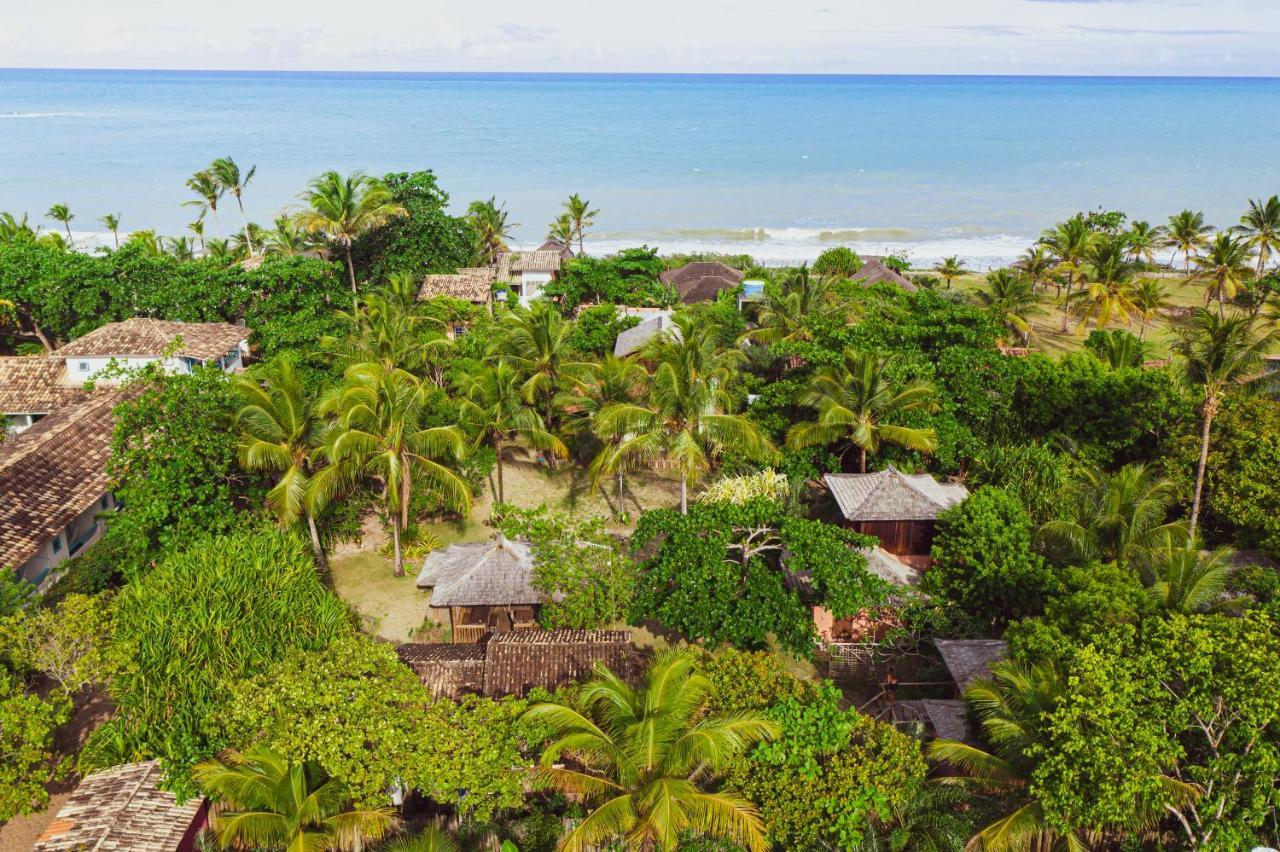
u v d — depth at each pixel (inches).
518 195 5009.8
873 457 1386.6
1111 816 615.2
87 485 1228.5
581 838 672.4
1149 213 4650.6
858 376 1318.9
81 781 812.0
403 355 1633.9
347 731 719.1
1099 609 808.3
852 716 767.7
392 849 736.3
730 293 2313.0
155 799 750.5
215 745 758.5
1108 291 2426.2
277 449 1100.5
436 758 721.6
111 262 1897.1
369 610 1154.7
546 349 1535.4
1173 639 659.4
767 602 983.6
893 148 6978.4
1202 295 3024.1
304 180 5265.8
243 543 908.0
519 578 1050.7
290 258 2031.3
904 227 4416.8
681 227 4387.3
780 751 733.3
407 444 1157.7
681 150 6761.8
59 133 7544.3
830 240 4180.6
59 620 863.1
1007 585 1023.6
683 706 722.2
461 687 880.3
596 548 1042.7
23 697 768.9
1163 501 1048.8
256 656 789.9
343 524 1300.4
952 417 1425.9
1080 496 1096.2
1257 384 1336.1
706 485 1534.2
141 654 778.2
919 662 1042.7
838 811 712.4
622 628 1120.2
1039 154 6697.8
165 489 1058.1
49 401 1541.6
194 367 1178.0
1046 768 645.9
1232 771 629.9
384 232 2500.0
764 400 1504.7
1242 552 1189.1
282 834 727.1
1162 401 1397.6
